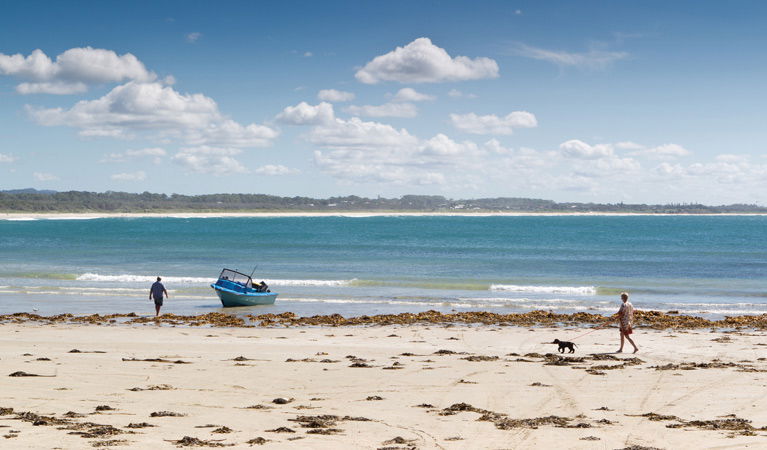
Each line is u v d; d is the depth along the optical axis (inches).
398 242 4082.2
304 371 660.7
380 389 577.6
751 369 677.9
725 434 419.8
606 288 1606.8
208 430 425.1
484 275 1988.2
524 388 582.9
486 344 884.6
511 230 6491.1
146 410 485.1
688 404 520.4
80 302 1386.6
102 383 588.4
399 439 403.5
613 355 783.7
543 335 967.0
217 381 606.2
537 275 1998.0
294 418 466.3
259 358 748.0
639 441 403.2
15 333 965.8
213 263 2412.6
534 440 406.6
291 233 5708.7
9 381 591.2
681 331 1009.5
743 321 1097.4
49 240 4313.5
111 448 369.1
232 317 1151.6
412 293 1555.1
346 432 425.1
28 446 368.2
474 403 525.7
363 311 1280.8
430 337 949.2
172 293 1546.5
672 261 2534.5
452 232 5925.2
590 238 4709.6
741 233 5698.8
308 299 1444.4
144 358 735.7
